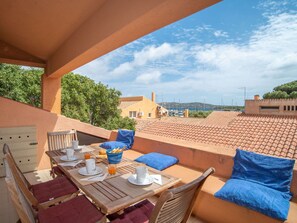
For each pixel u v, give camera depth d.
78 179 1.81
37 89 7.91
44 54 4.83
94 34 2.75
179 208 1.23
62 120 4.55
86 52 3.07
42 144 4.29
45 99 5.39
